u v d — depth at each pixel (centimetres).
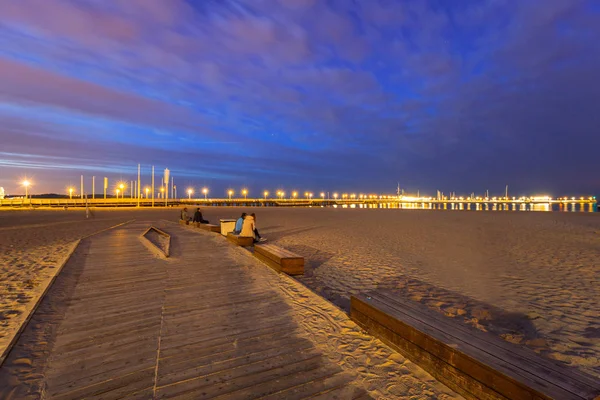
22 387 270
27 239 1255
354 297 400
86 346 342
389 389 268
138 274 651
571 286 645
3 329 387
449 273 754
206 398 258
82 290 541
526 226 2064
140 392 266
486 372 233
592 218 2961
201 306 467
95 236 1264
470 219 2850
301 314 435
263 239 1309
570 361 356
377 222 2438
